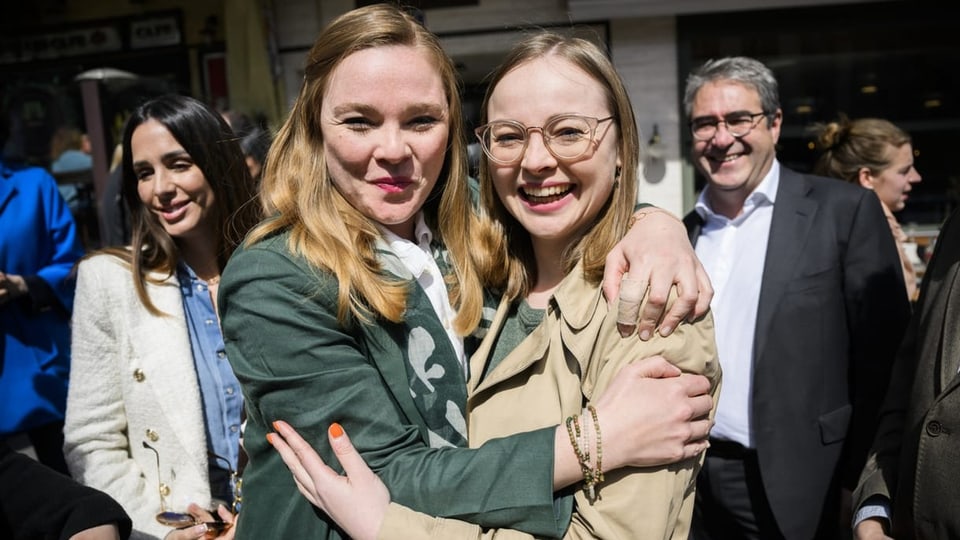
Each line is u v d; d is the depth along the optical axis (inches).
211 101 208.7
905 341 72.4
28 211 112.0
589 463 48.6
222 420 78.2
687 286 52.4
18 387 107.3
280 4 211.9
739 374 95.8
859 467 90.8
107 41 226.2
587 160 56.5
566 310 56.2
